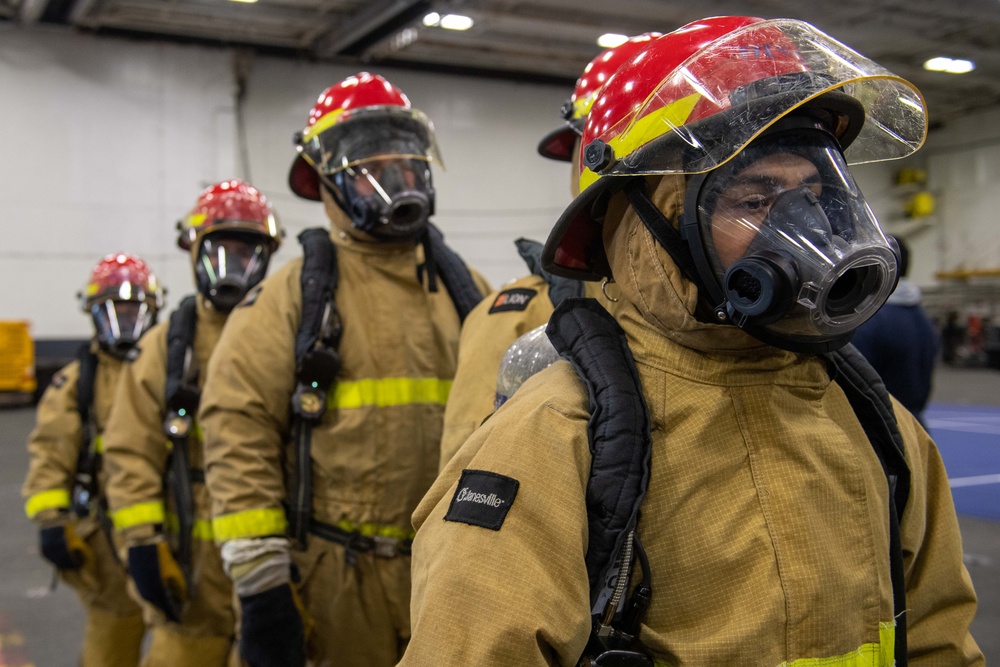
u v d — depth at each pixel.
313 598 2.23
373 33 15.35
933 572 1.24
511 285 1.93
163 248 15.13
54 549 3.62
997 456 8.79
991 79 20.12
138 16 14.49
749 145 0.98
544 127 18.05
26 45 14.28
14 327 13.46
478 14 15.27
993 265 21.62
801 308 0.93
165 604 2.86
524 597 0.91
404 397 2.27
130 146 14.91
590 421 0.99
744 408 1.02
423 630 0.92
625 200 1.10
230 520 2.15
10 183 14.27
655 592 0.98
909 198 22.84
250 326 2.26
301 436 2.21
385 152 2.29
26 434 10.98
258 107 15.88
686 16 15.86
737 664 0.94
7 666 3.92
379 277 2.34
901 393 2.86
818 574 0.97
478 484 0.97
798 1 15.33
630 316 1.09
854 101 1.06
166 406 3.02
